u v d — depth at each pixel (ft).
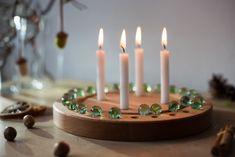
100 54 2.35
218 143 1.67
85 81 4.09
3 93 3.28
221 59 3.42
